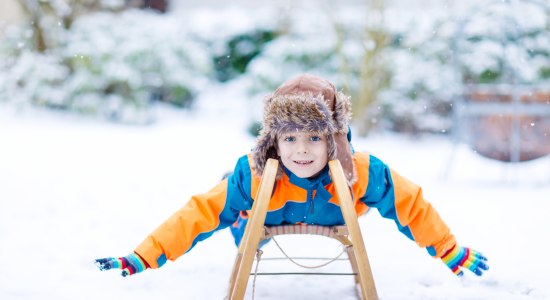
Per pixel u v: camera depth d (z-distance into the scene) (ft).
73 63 31.94
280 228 7.68
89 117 31.48
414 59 28.76
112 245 11.41
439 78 28.30
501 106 17.97
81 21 33.14
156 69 32.96
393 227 12.82
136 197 15.96
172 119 33.32
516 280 9.23
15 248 10.94
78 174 18.76
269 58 30.48
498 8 20.58
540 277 9.34
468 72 25.96
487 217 13.85
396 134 29.40
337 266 10.01
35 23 32.42
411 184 7.77
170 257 7.32
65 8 33.12
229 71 36.52
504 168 20.49
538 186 17.79
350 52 29.76
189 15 37.35
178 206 15.03
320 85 7.34
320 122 6.87
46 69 31.24
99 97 31.53
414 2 31.12
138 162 21.33
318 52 30.19
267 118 7.08
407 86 28.76
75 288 8.80
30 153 22.11
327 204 7.54
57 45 32.50
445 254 7.75
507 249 11.19
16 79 31.35
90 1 34.42
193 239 7.50
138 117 31.37
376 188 7.63
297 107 6.86
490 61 25.13
